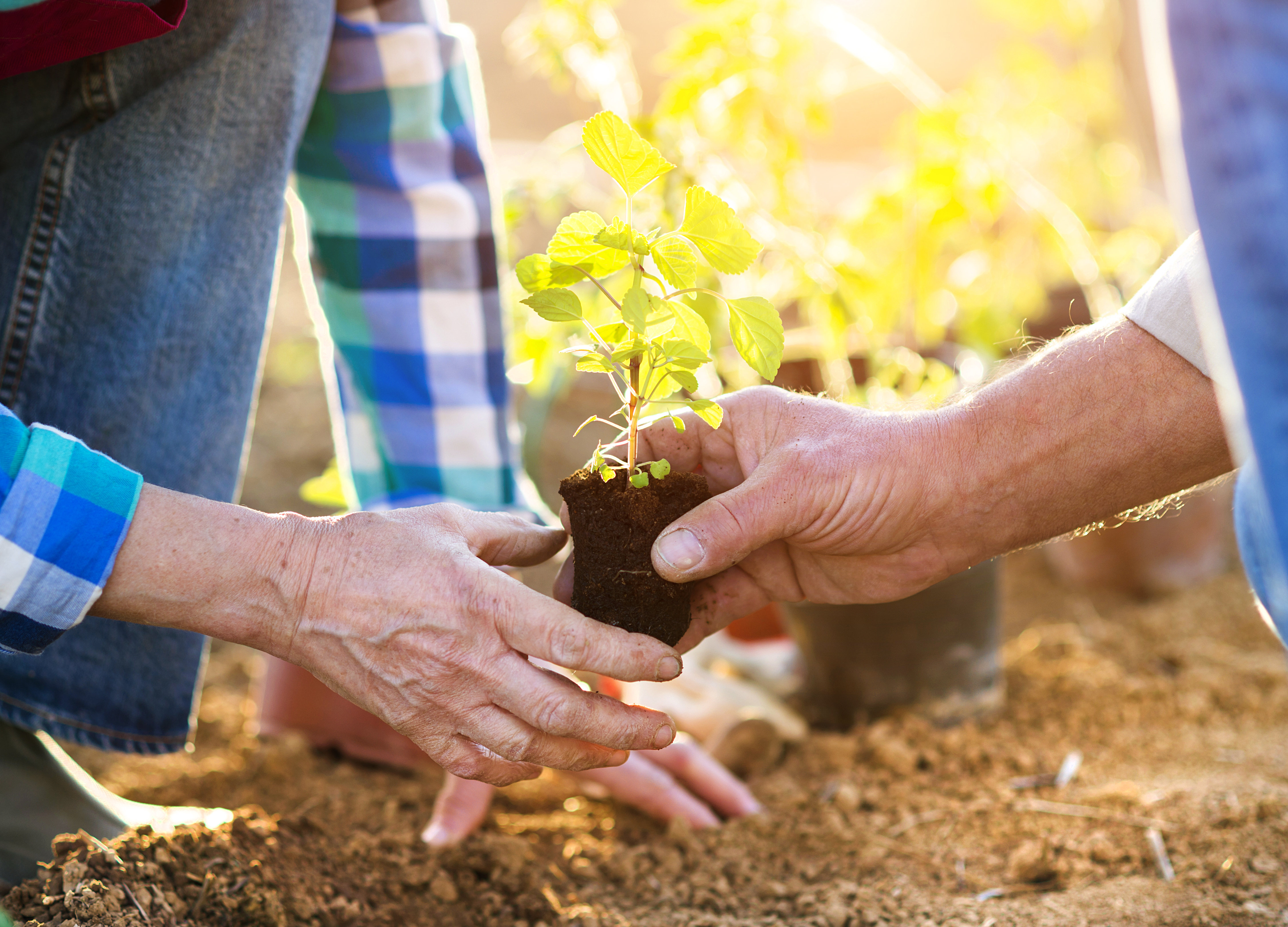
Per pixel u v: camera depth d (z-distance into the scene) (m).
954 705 1.92
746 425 1.18
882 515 1.13
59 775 1.35
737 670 2.20
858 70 3.63
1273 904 1.25
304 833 1.40
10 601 0.93
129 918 1.03
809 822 1.56
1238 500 0.92
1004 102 2.97
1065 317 2.83
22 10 1.07
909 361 1.93
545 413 2.05
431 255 1.55
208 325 1.37
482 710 1.01
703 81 1.91
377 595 0.97
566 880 1.39
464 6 9.09
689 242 1.03
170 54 1.26
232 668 2.33
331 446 3.44
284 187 1.39
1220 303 0.58
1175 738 1.84
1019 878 1.38
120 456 1.35
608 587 1.07
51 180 1.28
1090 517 1.17
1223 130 0.55
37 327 1.30
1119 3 3.30
